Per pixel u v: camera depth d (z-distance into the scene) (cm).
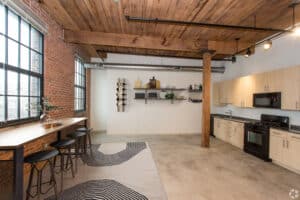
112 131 719
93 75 744
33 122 325
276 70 427
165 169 358
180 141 605
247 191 277
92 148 500
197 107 759
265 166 384
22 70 301
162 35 486
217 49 523
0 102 256
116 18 390
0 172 237
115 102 720
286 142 367
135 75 727
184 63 758
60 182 294
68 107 488
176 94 750
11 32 276
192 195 262
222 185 295
